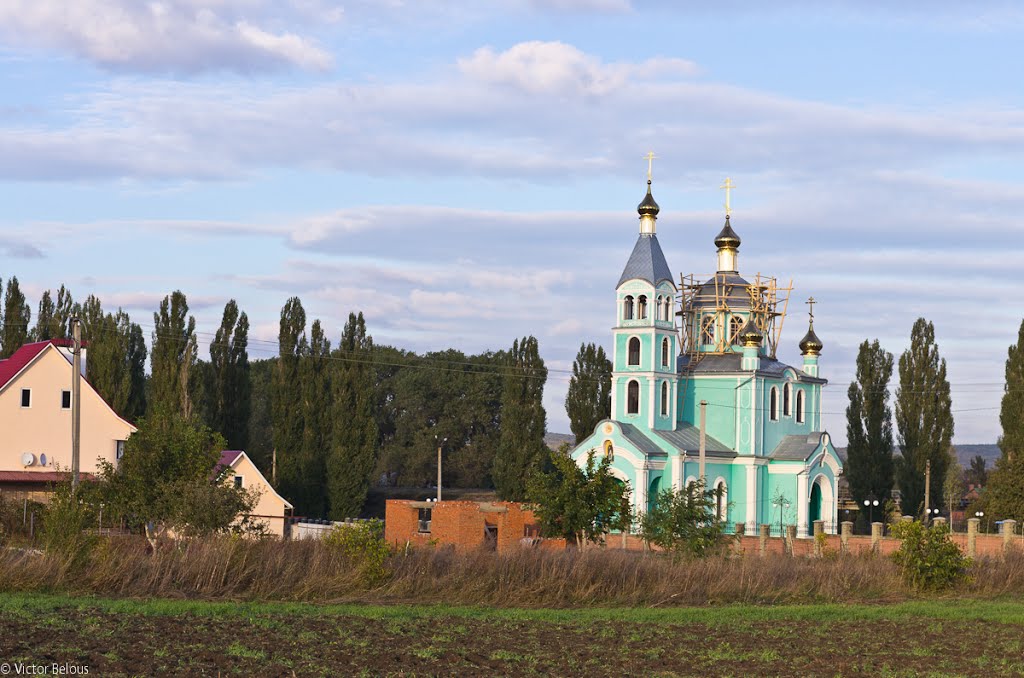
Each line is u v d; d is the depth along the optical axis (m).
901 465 113.19
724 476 103.75
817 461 106.19
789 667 32.09
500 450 111.88
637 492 98.56
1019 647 36.72
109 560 40.59
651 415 101.94
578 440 117.25
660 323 103.12
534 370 112.12
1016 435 105.56
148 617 34.31
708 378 106.31
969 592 53.56
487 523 69.94
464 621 38.00
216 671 27.36
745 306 110.94
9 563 39.41
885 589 52.09
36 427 86.38
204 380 108.31
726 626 39.91
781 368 108.62
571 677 29.41
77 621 32.66
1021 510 103.12
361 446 106.25
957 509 145.62
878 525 77.62
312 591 42.09
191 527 49.94
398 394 154.00
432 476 150.12
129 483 52.72
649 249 104.56
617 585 46.19
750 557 53.44
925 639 38.25
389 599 42.69
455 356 159.88
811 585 50.31
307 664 28.67
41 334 110.19
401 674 28.22
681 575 47.66
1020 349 106.69
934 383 113.31
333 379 106.56
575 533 64.50
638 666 31.27
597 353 118.31
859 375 116.50
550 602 44.41
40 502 71.75
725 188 114.25
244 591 41.41
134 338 116.38
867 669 32.22
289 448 107.00
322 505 106.56
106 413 88.56
